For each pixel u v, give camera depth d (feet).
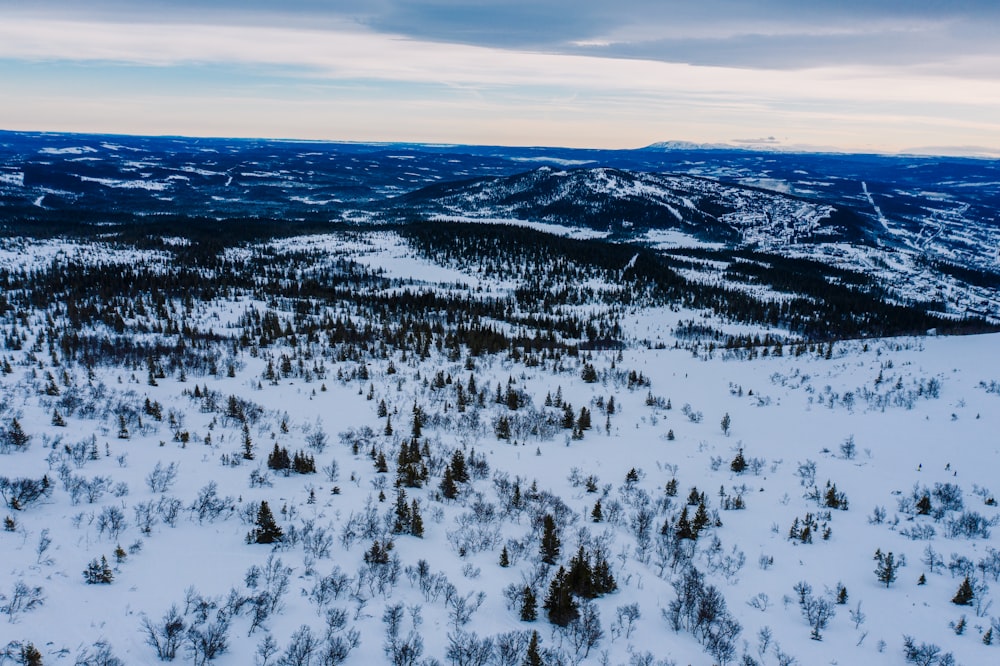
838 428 242.58
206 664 92.27
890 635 116.26
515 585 126.52
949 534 156.35
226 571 119.44
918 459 206.49
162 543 128.88
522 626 112.37
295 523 148.05
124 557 119.03
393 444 231.30
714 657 108.06
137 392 275.80
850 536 158.71
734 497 187.11
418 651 99.81
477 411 285.02
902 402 255.91
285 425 239.50
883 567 138.82
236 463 191.72
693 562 146.41
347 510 159.22
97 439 199.93
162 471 173.27
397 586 121.29
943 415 237.25
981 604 125.29
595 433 258.98
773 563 146.00
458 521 159.63
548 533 141.08
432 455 219.20
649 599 127.13
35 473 157.79
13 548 115.24
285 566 123.75
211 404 260.42
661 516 175.32
